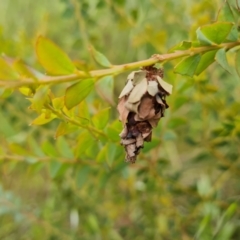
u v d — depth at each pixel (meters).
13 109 0.31
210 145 0.26
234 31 0.14
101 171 0.23
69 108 0.13
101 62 0.13
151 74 0.13
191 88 0.23
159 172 0.26
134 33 0.30
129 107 0.13
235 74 0.25
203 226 0.21
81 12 0.29
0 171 0.33
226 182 0.33
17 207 0.28
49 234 0.29
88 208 0.30
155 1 0.29
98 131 0.18
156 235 0.28
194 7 0.25
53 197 0.31
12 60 0.12
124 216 0.31
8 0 0.46
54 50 0.12
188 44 0.14
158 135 0.22
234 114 0.24
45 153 0.22
